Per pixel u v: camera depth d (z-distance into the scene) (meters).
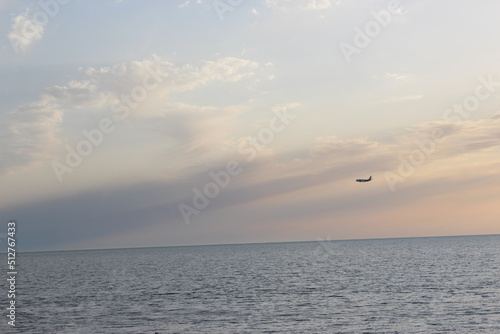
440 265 103.56
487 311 46.72
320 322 44.09
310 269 105.94
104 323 46.56
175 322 46.03
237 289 70.31
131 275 105.88
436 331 39.69
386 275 84.38
